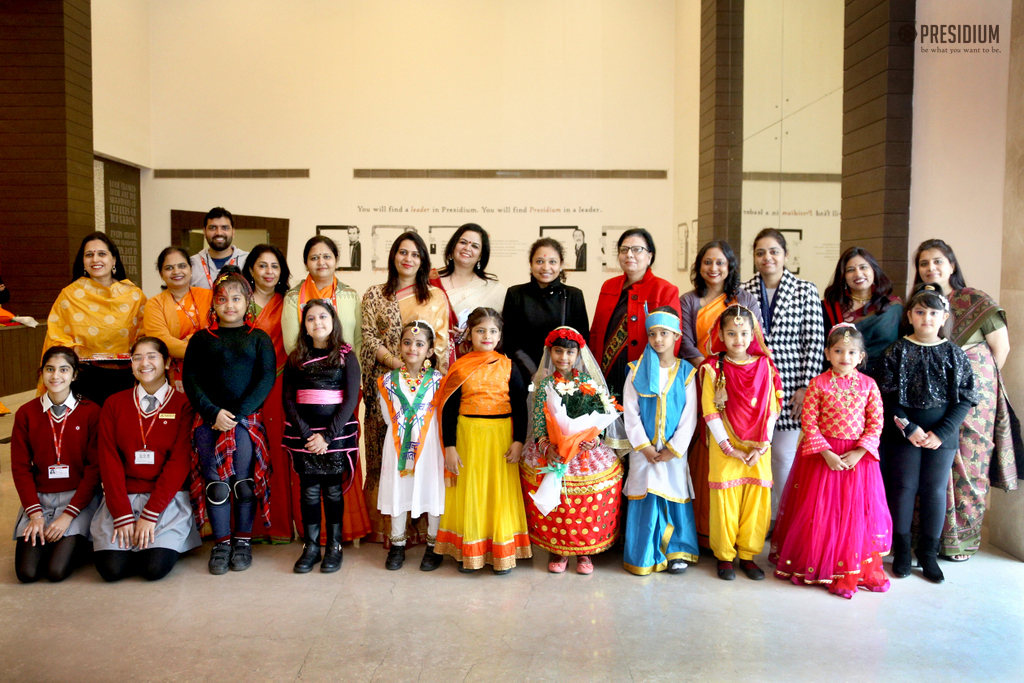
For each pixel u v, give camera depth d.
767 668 2.57
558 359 3.38
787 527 3.43
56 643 2.73
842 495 3.23
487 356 3.48
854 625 2.91
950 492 3.57
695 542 3.47
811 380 3.54
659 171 10.01
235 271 4.04
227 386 3.49
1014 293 3.68
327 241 3.86
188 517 3.50
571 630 2.85
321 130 9.89
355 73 9.87
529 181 9.99
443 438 3.45
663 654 2.66
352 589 3.26
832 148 5.60
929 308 3.32
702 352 3.76
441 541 3.49
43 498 3.48
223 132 9.85
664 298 3.70
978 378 3.51
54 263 8.35
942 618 2.97
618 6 9.86
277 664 2.58
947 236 4.57
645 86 9.93
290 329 3.75
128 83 9.38
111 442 3.40
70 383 3.51
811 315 3.74
